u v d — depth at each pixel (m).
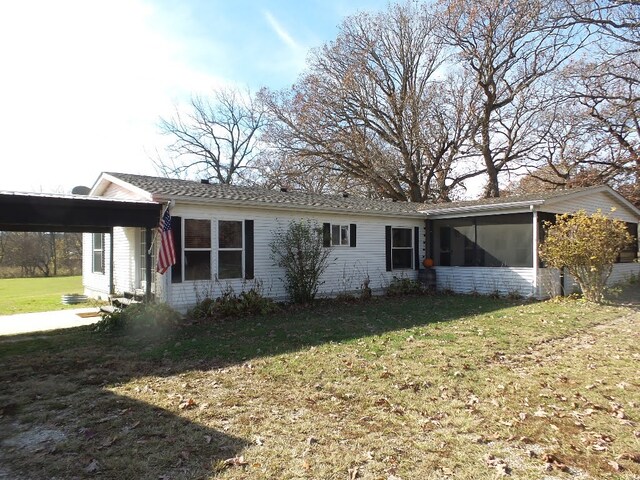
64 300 13.76
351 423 4.00
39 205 8.15
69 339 7.93
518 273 13.19
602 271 11.46
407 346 6.84
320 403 4.51
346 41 26.64
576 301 11.66
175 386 5.11
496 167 27.23
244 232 11.34
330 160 27.20
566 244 11.33
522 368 5.63
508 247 13.53
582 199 14.44
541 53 23.36
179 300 10.05
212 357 6.42
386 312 10.52
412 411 4.26
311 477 3.09
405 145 26.81
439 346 6.80
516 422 3.96
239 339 7.61
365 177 27.36
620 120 23.06
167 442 3.65
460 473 3.12
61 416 4.27
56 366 6.09
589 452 3.40
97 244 14.95
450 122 26.03
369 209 13.95
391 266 14.98
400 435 3.75
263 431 3.85
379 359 6.09
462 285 14.80
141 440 3.70
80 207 8.68
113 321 8.57
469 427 3.87
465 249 14.92
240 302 10.44
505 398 4.56
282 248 12.06
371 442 3.62
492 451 3.44
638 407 4.28
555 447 3.48
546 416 4.09
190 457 3.39
